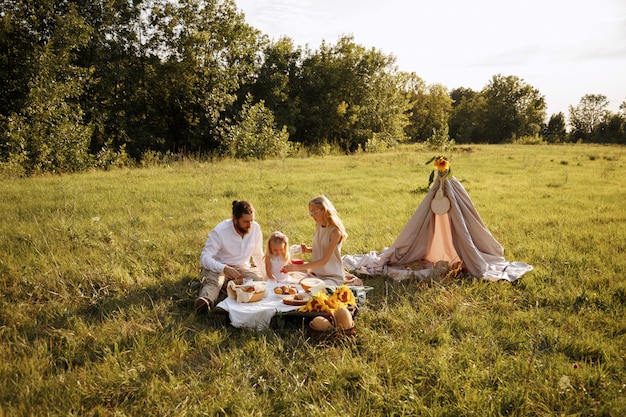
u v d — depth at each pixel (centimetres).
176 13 2559
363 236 834
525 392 362
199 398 363
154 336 454
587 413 345
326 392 376
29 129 1725
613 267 655
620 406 347
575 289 573
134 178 1517
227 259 584
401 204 1120
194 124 2762
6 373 382
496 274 620
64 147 1786
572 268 655
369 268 669
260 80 3331
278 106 3381
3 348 429
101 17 2330
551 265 664
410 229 675
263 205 1106
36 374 383
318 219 587
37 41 1931
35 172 1641
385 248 733
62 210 968
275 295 531
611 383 374
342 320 459
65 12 2198
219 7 2647
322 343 446
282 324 482
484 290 586
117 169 1866
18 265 625
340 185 1448
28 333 464
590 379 379
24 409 340
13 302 534
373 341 449
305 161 2272
